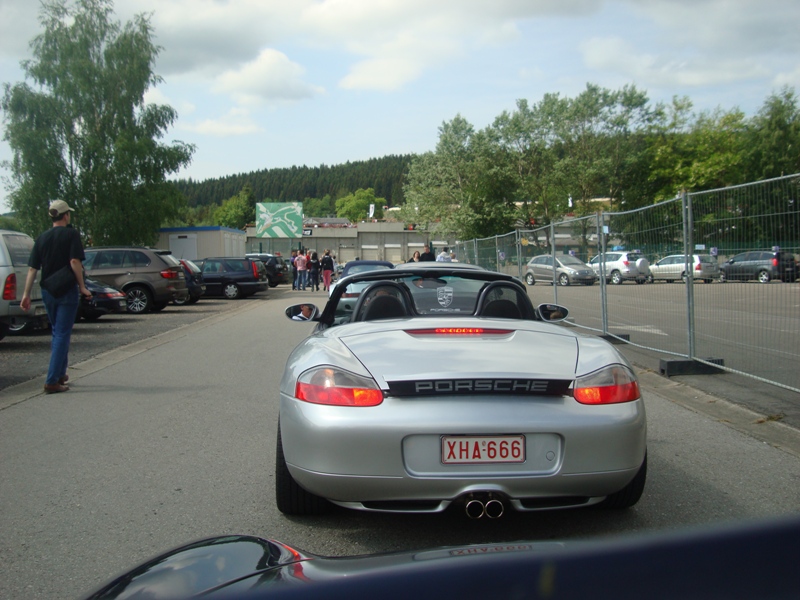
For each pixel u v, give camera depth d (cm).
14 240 1120
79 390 758
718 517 366
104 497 411
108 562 321
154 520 374
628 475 312
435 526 362
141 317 1809
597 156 5991
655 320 929
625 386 321
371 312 420
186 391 751
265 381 815
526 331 364
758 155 5569
